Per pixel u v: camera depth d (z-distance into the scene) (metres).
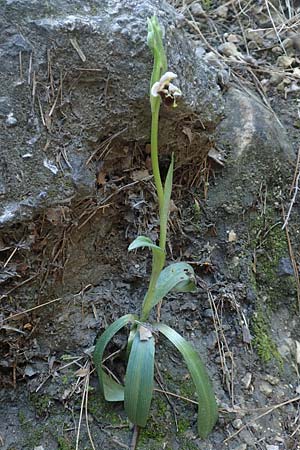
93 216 0.67
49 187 0.62
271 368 0.69
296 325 0.74
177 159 0.72
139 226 0.70
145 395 0.59
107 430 0.63
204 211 0.74
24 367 0.65
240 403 0.66
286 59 0.88
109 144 0.67
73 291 0.68
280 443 0.65
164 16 0.68
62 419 0.63
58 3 0.65
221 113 0.72
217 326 0.70
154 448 0.62
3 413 0.64
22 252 0.62
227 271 0.73
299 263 0.76
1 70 0.62
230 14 0.95
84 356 0.66
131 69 0.65
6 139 0.61
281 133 0.80
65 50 0.63
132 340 0.62
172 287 0.63
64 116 0.64
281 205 0.77
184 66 0.69
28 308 0.64
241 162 0.76
